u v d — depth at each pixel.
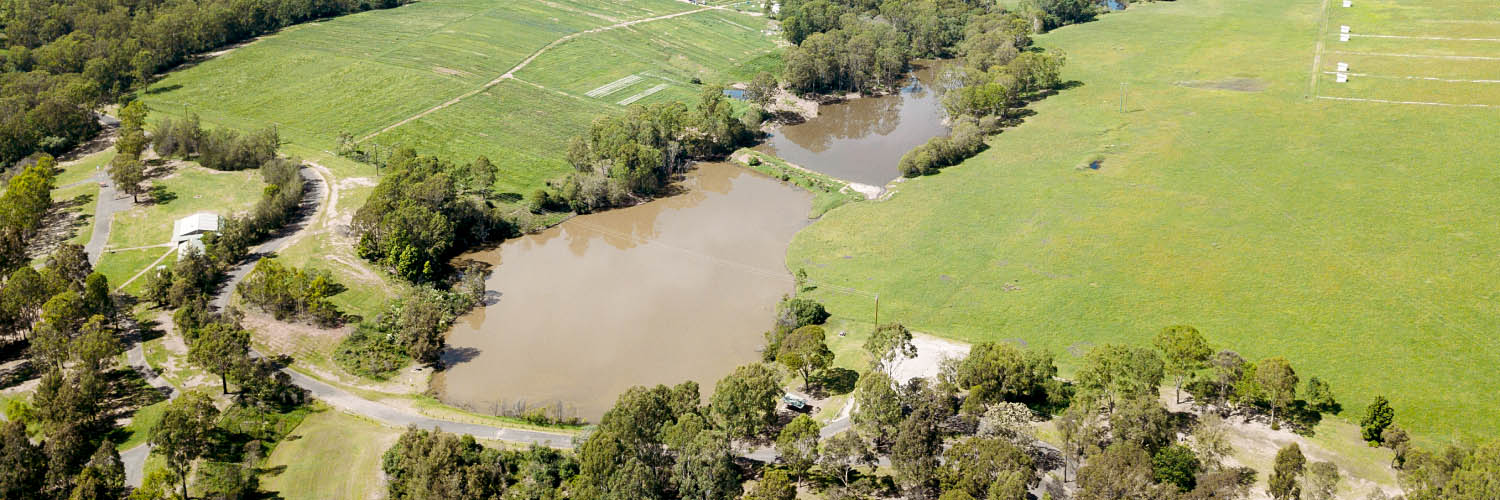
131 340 193.50
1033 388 167.38
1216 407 165.50
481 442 164.50
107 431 165.62
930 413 156.88
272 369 184.12
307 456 161.00
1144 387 155.25
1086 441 147.50
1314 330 189.88
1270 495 141.12
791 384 181.50
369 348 195.38
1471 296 198.12
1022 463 139.38
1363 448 152.62
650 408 154.38
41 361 178.50
